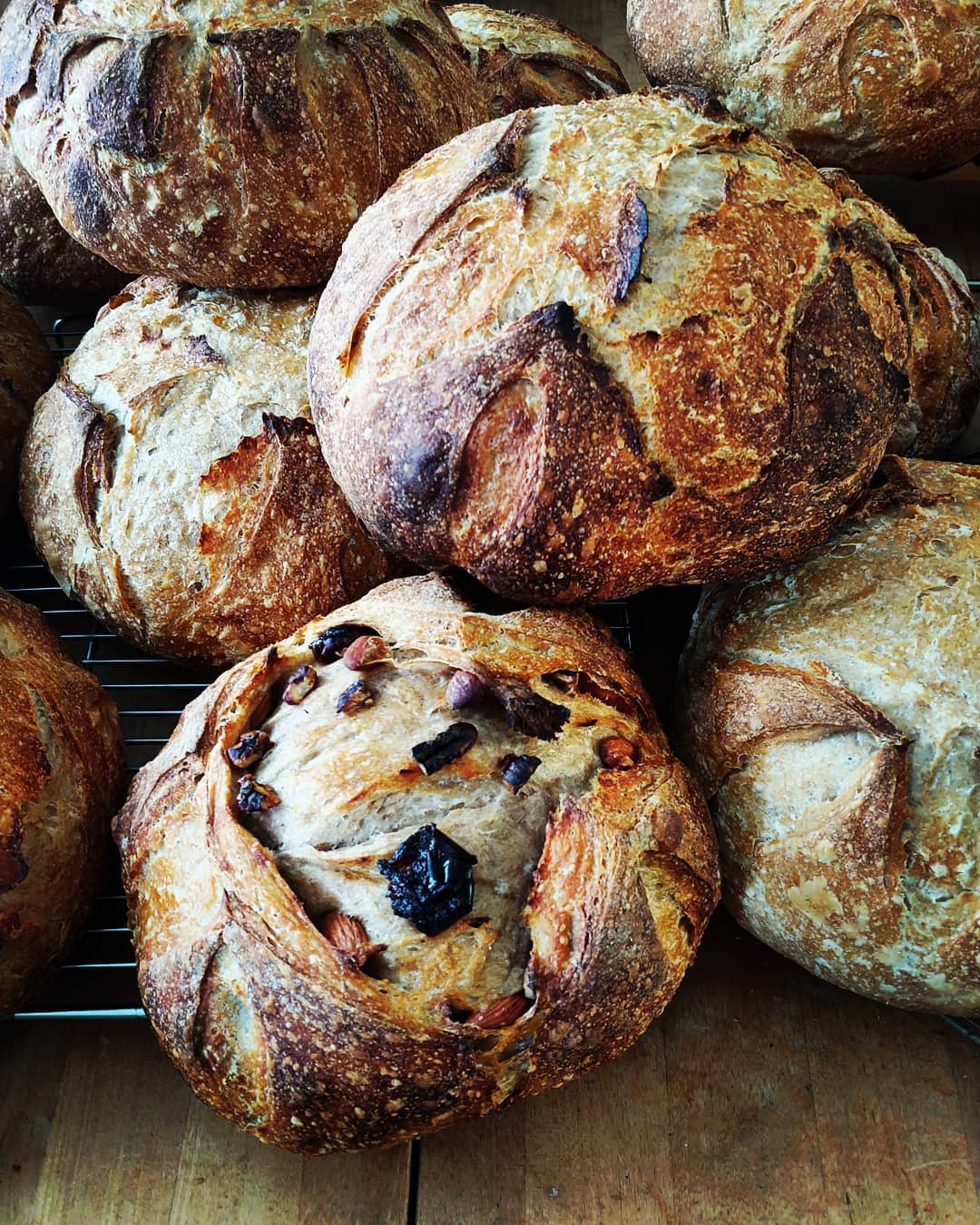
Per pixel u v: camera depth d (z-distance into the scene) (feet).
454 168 1.37
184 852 1.34
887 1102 1.51
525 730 1.30
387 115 1.65
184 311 1.84
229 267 1.72
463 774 1.27
